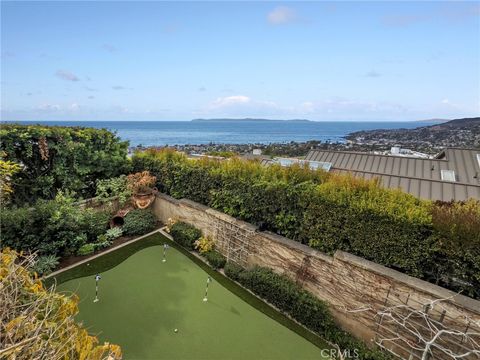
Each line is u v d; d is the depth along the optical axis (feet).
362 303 16.37
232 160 26.22
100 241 26.61
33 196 27.55
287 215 20.51
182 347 15.47
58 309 7.92
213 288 21.06
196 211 27.53
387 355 14.97
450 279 14.42
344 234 17.62
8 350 5.53
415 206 15.58
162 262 24.36
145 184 31.01
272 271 21.08
